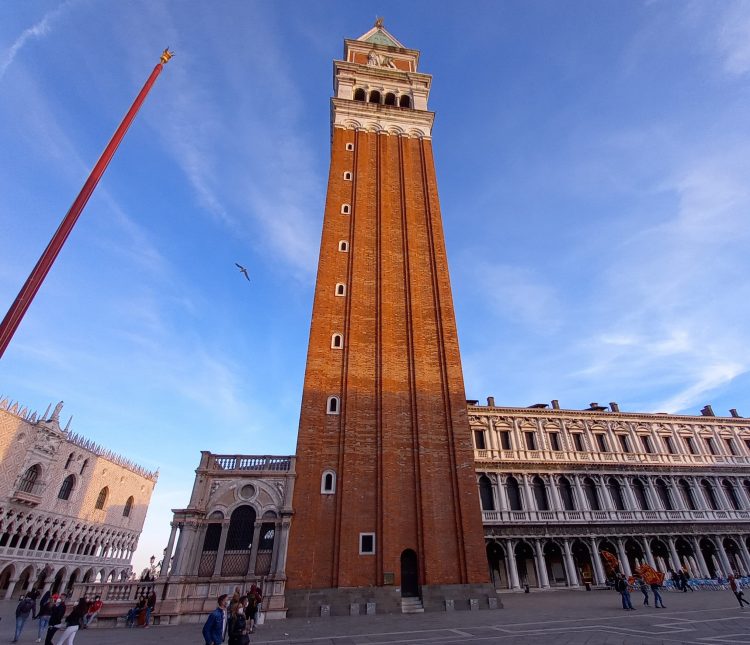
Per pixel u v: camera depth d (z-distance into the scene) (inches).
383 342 1566.2
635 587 1651.1
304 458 1288.1
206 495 1178.0
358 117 2197.3
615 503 2012.8
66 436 2596.0
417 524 1284.4
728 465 2185.0
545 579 1776.6
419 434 1417.3
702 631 693.9
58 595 890.1
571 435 2138.3
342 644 688.4
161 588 1060.5
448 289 1743.4
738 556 2012.8
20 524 2255.2
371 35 2940.5
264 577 1098.1
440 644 657.0
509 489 1942.7
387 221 1891.0
